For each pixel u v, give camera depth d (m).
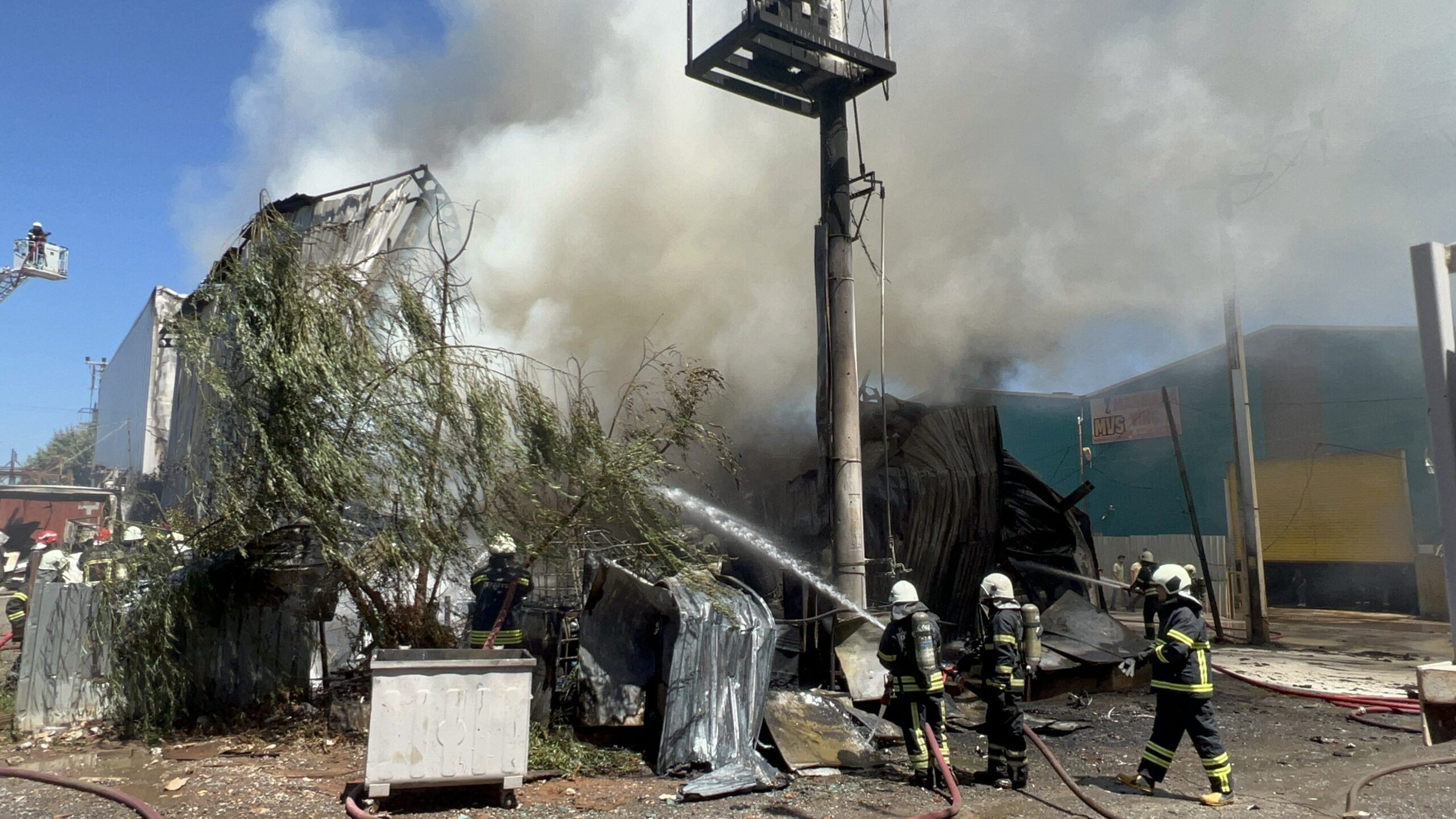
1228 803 5.28
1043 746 5.67
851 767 6.06
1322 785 5.79
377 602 6.88
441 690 5.04
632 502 6.88
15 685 8.74
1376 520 20.48
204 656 7.04
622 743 6.44
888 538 9.77
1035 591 12.34
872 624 7.82
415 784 4.93
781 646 9.32
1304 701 8.81
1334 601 21.28
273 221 7.03
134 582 6.85
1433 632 15.81
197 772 5.76
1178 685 5.43
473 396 6.85
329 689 7.15
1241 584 14.03
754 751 6.01
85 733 6.86
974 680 8.29
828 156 9.05
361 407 6.57
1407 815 5.05
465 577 7.15
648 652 6.64
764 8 8.46
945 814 4.92
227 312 6.73
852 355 8.66
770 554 11.83
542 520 6.95
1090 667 8.97
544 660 6.88
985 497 12.21
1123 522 26.25
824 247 8.91
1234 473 23.09
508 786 5.09
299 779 5.59
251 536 6.92
